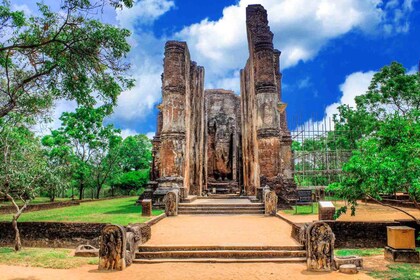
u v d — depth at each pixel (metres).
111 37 9.12
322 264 8.50
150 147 52.28
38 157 14.46
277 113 22.14
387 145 8.73
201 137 28.36
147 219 15.28
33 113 12.41
